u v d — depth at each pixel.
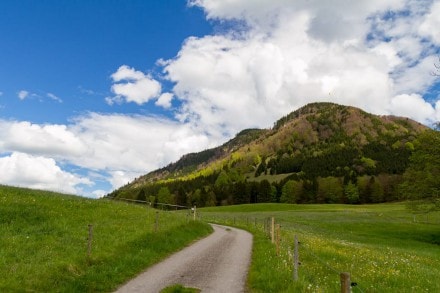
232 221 70.88
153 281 16.83
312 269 19.12
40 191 41.38
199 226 41.00
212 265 21.25
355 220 81.62
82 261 17.81
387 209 112.31
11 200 30.22
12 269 15.06
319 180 195.88
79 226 26.44
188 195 198.12
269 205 137.00
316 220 81.25
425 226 72.25
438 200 57.12
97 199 46.44
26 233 22.20
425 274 20.70
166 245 25.97
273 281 16.02
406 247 50.38
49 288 13.97
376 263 22.41
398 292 15.70
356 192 170.25
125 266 18.53
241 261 22.89
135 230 27.52
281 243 28.39
